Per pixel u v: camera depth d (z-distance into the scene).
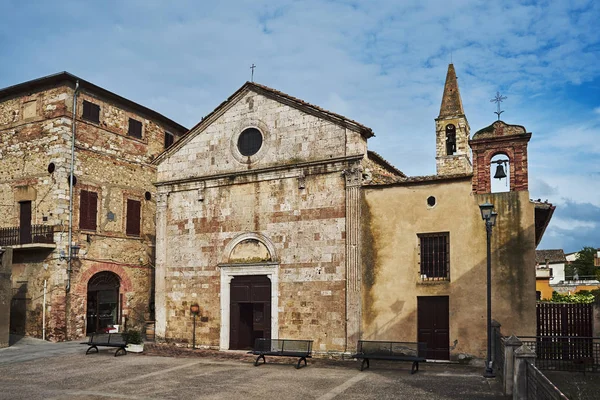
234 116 22.33
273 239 20.62
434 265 18.03
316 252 19.67
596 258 72.38
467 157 32.34
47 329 23.91
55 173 24.50
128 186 28.06
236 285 21.41
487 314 15.62
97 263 25.94
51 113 25.12
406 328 17.95
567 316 16.86
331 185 19.75
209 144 22.77
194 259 22.47
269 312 20.42
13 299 25.16
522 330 16.50
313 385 14.31
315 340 19.23
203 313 21.91
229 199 21.95
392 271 18.39
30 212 25.22
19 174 25.72
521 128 17.53
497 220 17.25
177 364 18.05
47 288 24.19
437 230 17.97
